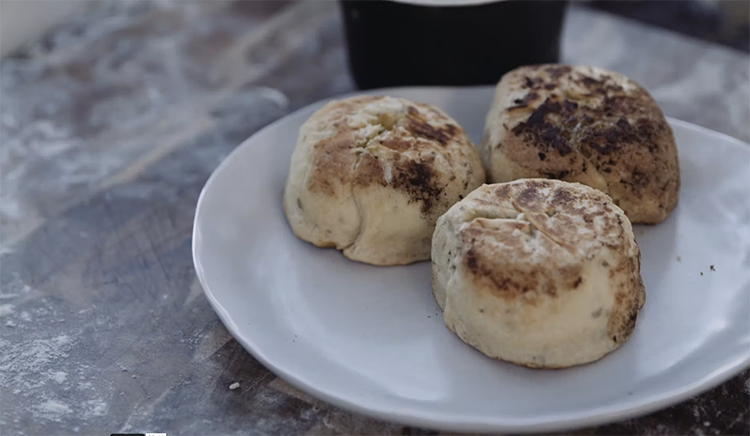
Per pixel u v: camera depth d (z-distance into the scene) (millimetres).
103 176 459
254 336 358
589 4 604
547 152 400
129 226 431
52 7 575
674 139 418
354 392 340
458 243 362
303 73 529
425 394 348
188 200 444
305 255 402
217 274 385
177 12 581
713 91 499
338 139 400
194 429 350
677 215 414
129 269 410
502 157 406
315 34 560
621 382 349
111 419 353
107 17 579
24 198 447
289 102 506
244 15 578
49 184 455
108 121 495
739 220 408
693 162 430
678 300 379
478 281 352
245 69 532
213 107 503
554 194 376
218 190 414
